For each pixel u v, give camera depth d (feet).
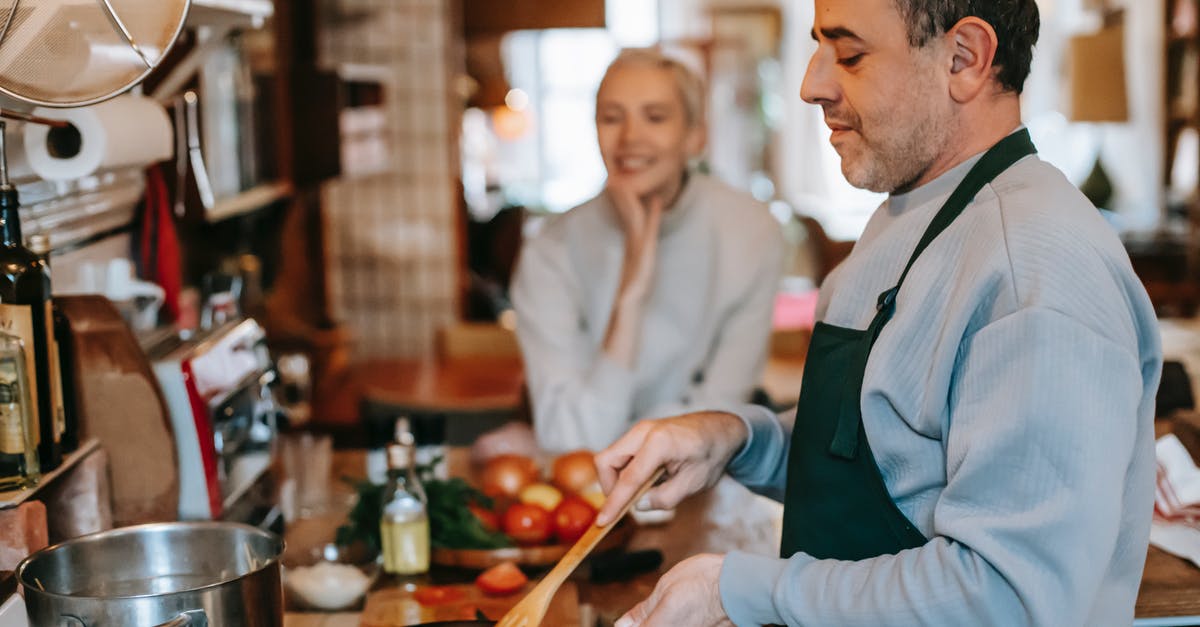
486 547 5.67
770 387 10.52
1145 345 3.58
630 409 7.55
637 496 4.16
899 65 3.74
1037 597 3.17
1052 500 3.19
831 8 3.81
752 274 8.01
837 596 3.50
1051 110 28.04
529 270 8.09
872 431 3.79
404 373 15.75
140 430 5.11
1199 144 21.01
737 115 30.22
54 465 4.45
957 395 3.46
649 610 3.89
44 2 3.68
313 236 14.15
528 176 31.17
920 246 3.78
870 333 3.85
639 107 7.29
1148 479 3.68
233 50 9.96
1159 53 24.85
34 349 4.34
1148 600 4.99
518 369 15.25
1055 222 3.41
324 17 17.35
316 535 6.12
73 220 6.30
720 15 30.25
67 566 4.01
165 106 6.88
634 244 7.43
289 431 8.53
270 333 12.60
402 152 17.74
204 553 4.20
